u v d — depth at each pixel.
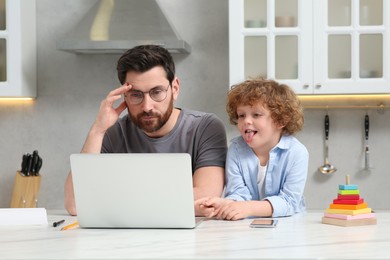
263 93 2.64
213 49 4.01
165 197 2.04
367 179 3.96
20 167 4.10
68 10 4.08
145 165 2.03
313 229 2.00
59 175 4.08
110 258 1.53
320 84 3.61
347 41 3.62
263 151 2.70
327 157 3.97
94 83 4.06
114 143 2.89
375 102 3.94
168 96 2.63
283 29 3.62
